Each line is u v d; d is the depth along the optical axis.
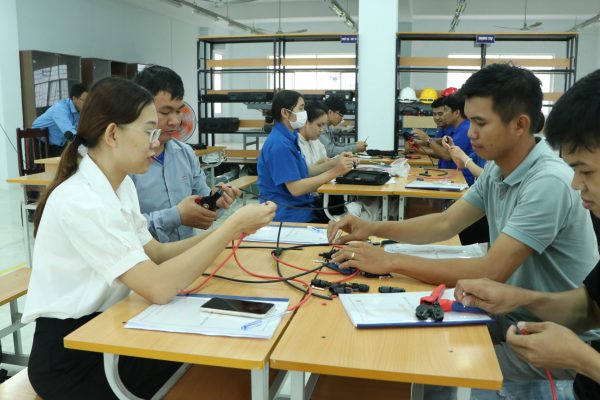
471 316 1.19
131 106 1.31
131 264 1.24
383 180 3.51
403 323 1.14
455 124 4.54
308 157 4.30
